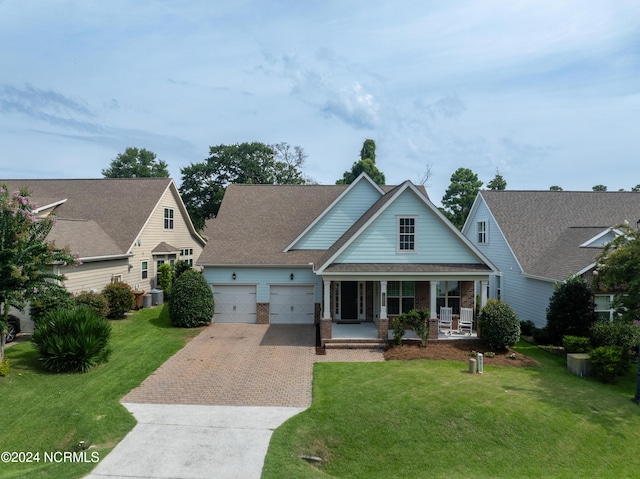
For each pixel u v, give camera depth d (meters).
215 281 22.48
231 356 15.97
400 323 17.39
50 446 9.34
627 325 15.37
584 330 17.56
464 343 17.64
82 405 11.11
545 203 27.36
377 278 17.58
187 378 13.40
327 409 11.04
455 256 18.48
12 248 12.72
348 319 21.59
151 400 11.58
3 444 9.41
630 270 14.70
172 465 8.23
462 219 51.94
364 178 23.64
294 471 8.17
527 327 20.64
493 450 9.74
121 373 13.70
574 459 9.61
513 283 24.28
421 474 8.91
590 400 12.27
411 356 16.00
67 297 14.88
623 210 26.38
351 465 9.13
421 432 10.20
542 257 23.25
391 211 18.44
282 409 11.07
